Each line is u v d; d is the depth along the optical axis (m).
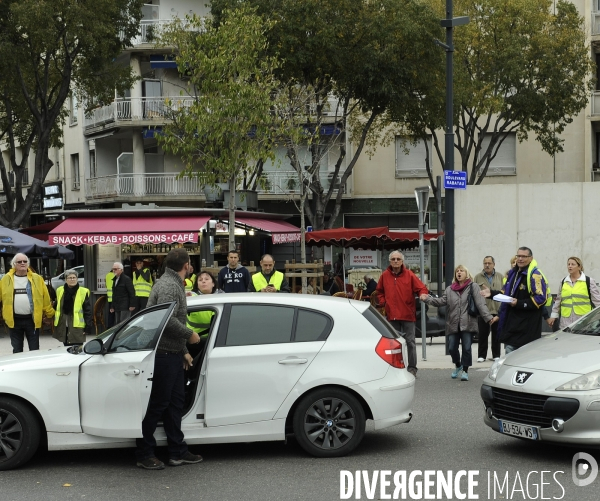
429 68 29.41
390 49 28.56
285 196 38.50
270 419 7.83
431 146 39.47
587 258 18.81
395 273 12.83
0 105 34.09
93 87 30.91
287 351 7.90
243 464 7.83
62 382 7.62
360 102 31.17
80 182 44.09
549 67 32.00
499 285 15.32
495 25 31.66
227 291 14.00
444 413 10.30
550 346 8.27
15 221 31.31
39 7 26.02
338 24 28.50
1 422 7.67
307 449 7.96
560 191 18.95
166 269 7.85
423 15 28.70
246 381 7.82
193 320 8.41
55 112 30.20
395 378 8.08
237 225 25.09
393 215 40.00
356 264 35.06
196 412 7.82
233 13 23.25
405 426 9.53
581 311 12.20
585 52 33.00
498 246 19.36
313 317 8.09
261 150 22.20
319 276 19.62
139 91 40.22
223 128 21.08
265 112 21.97
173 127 23.34
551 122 34.84
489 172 39.41
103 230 22.42
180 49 28.28
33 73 30.50
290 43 28.14
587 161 38.25
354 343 8.03
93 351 7.62
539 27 32.00
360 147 32.56
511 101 32.75
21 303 13.55
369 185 40.12
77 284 14.93
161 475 7.46
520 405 7.67
